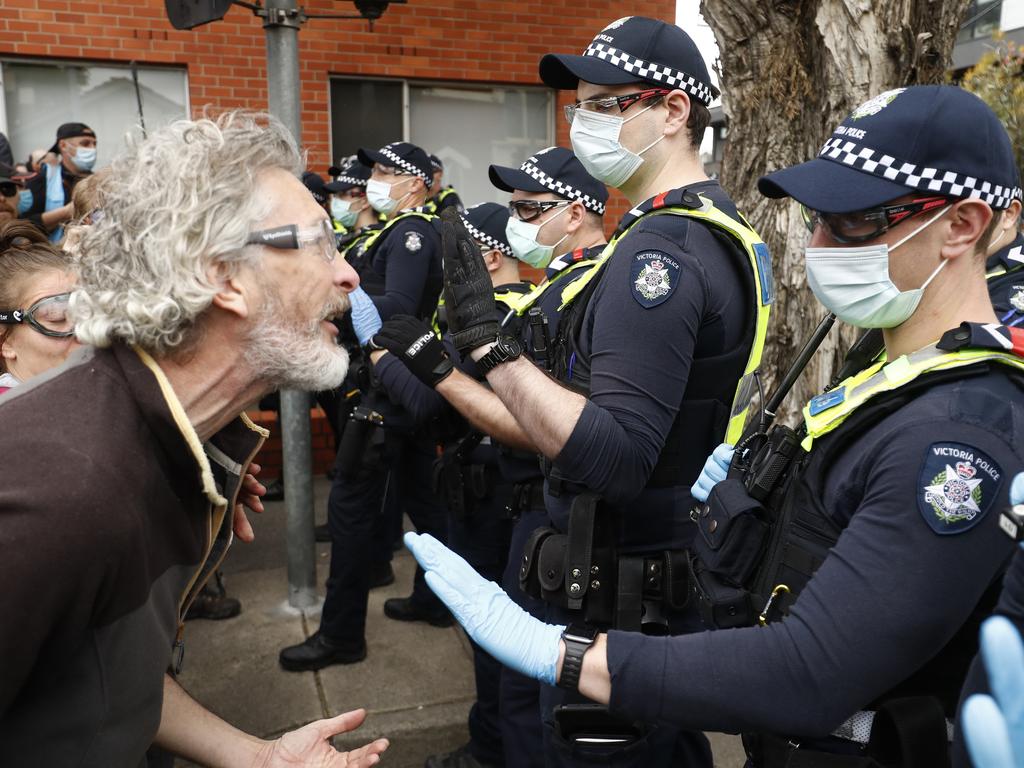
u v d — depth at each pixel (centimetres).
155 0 525
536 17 587
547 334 197
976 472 91
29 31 506
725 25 307
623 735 151
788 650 95
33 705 93
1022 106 628
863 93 278
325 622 315
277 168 108
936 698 104
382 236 366
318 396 436
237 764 127
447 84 588
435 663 319
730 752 272
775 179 111
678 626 165
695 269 149
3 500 84
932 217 104
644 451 141
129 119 541
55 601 86
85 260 101
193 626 345
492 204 307
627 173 182
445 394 197
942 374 100
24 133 527
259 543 433
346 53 557
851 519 99
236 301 101
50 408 93
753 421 152
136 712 103
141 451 96
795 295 301
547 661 106
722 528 122
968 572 90
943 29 284
